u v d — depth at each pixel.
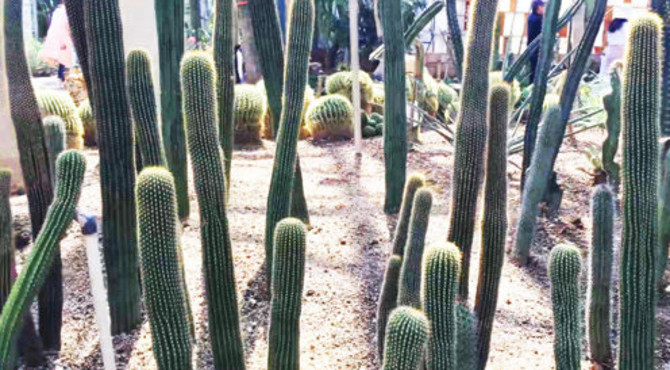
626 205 1.83
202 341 2.62
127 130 2.38
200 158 1.92
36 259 1.66
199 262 3.18
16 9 2.22
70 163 1.67
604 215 2.42
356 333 2.72
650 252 1.85
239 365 2.10
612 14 7.74
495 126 1.98
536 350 2.65
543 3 7.21
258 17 3.06
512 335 2.76
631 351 1.91
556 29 3.72
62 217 1.67
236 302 2.05
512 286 3.18
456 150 2.01
